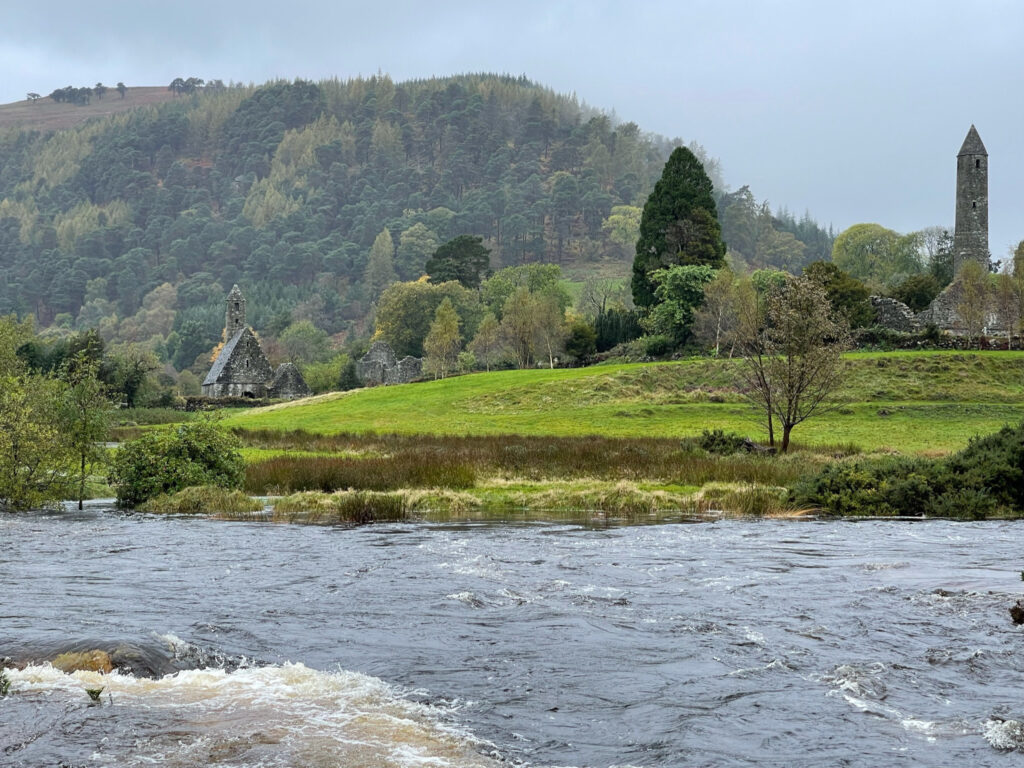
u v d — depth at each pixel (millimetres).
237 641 11125
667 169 112875
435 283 180250
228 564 16938
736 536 21266
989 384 73625
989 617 12305
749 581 14969
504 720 8469
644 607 12953
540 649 10789
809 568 16344
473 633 11516
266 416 79250
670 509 28188
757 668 10008
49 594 14000
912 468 29359
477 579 15148
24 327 106188
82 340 104750
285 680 9516
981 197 119125
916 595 13742
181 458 31984
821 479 29344
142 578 15453
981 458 28703
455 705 8875
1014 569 16281
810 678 9664
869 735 8109
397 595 13812
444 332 121750
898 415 64375
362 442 51781
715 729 8250
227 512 27969
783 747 7863
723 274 93375
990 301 96375
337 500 27797
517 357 113625
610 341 113062
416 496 28484
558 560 17234
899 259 176000
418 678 9727
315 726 8172
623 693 9234
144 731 8000
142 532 22344
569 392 76125
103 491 36281
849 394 71812
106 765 7273
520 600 13422
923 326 102312
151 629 11539
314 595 13867
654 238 112562
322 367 154750
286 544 19797
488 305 170000
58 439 30766
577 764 7484
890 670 9914
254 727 8117
